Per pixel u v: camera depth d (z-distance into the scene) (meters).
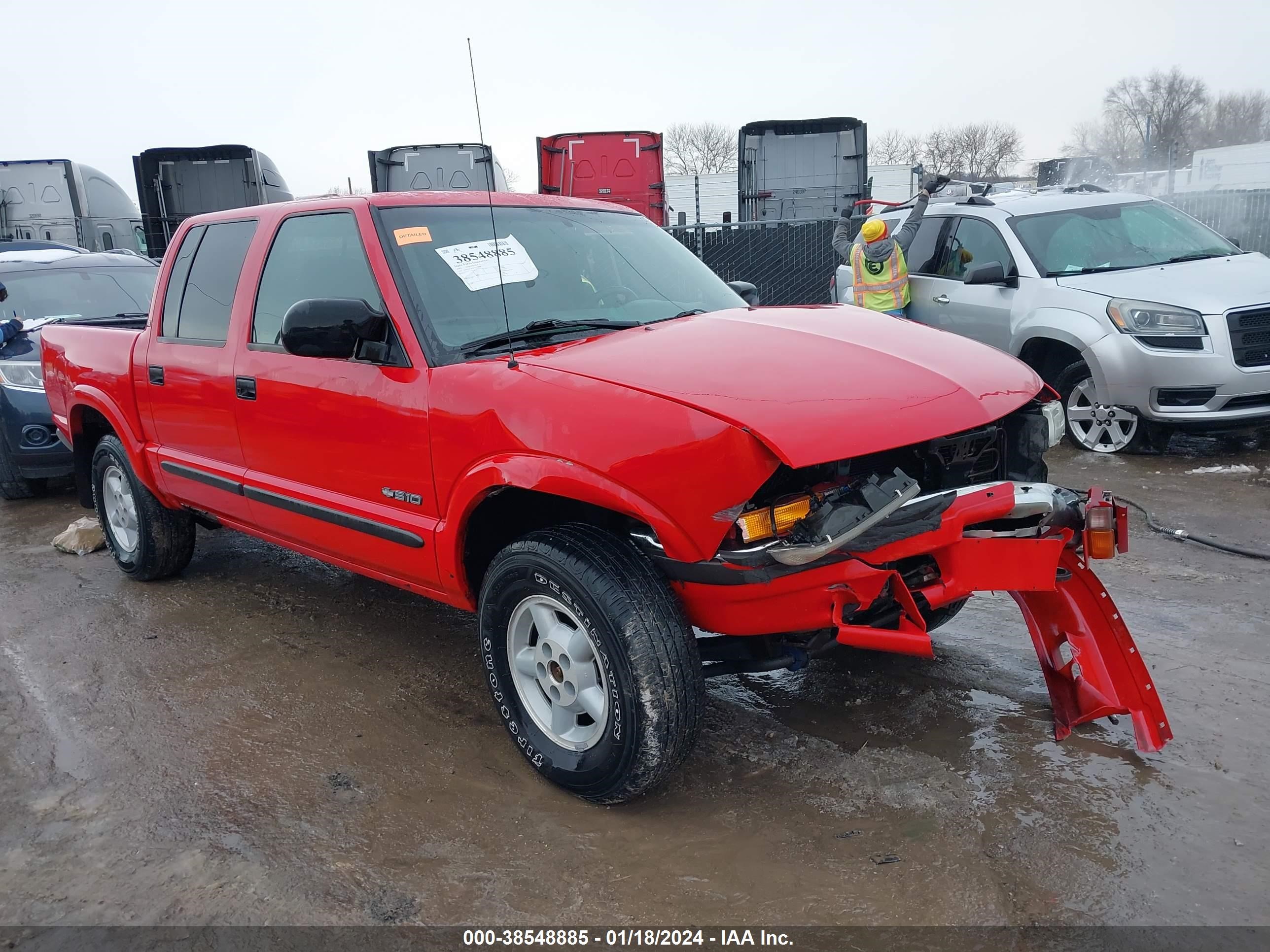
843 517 2.60
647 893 2.62
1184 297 6.74
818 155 16.98
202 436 4.39
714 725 3.54
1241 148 25.69
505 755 3.40
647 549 2.82
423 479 3.28
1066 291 7.29
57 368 5.52
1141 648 4.02
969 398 2.93
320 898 2.64
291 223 3.93
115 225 18.81
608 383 2.84
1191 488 6.29
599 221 4.15
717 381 2.80
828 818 2.92
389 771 3.30
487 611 3.16
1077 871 2.63
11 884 2.76
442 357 3.27
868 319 3.59
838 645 3.09
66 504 7.39
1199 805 2.91
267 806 3.11
